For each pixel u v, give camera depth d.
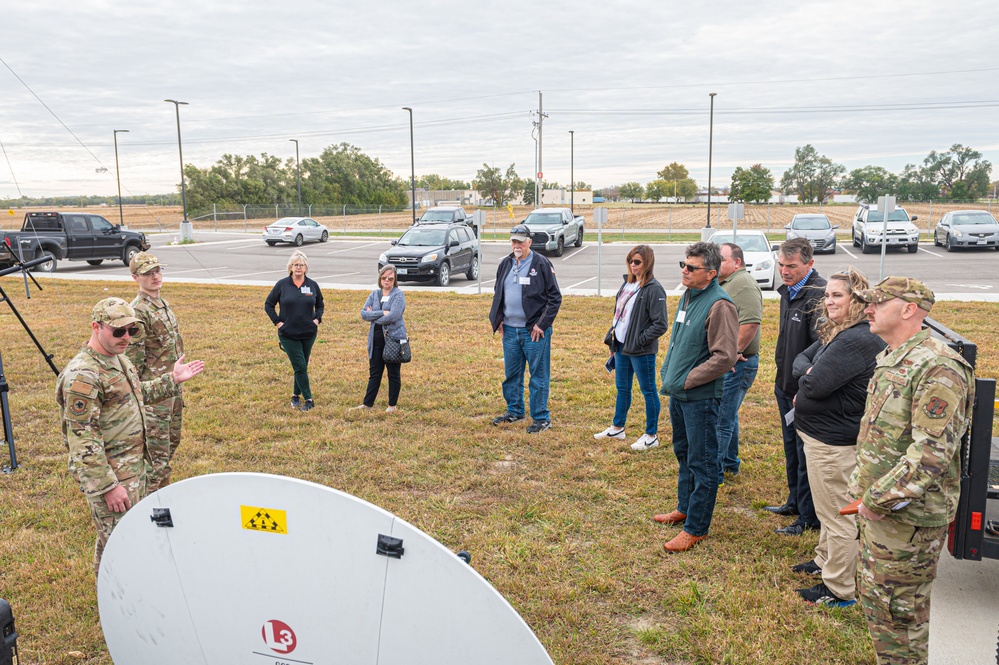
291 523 1.96
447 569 1.81
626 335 6.21
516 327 6.64
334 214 82.00
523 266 6.55
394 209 84.56
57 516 4.91
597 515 4.90
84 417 3.40
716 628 3.56
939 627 3.65
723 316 4.12
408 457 6.01
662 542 4.48
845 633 3.50
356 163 96.50
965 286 16.95
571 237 30.39
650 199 126.19
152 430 4.79
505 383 6.93
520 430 6.71
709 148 42.03
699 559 4.27
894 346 2.90
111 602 2.37
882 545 2.83
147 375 4.93
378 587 1.91
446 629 1.87
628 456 5.98
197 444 6.27
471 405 7.55
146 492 3.87
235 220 70.56
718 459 4.34
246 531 2.02
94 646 3.49
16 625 3.64
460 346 10.52
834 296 3.65
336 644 2.03
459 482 5.45
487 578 4.05
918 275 19.25
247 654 2.17
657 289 5.85
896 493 2.68
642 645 3.48
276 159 87.69
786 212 68.50
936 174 102.75
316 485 1.89
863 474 2.98
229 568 2.09
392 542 1.85
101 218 24.31
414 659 1.94
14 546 4.46
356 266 25.23
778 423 6.83
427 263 18.80
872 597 2.89
